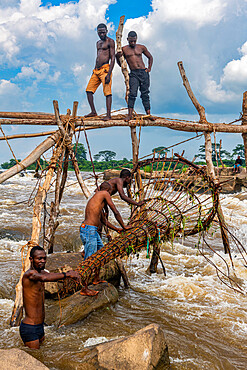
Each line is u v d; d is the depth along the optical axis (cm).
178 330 483
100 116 778
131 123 761
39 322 415
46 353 396
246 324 512
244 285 691
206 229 668
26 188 2581
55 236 996
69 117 723
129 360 337
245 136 886
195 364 392
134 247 562
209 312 552
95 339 436
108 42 759
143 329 364
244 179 2209
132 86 764
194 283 688
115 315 526
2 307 549
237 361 407
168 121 792
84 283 521
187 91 859
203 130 816
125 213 1551
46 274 410
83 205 1712
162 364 350
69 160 773
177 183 650
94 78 782
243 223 1362
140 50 775
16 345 419
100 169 10088
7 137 710
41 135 726
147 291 648
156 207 646
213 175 823
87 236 542
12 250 877
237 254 908
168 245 975
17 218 1259
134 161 786
